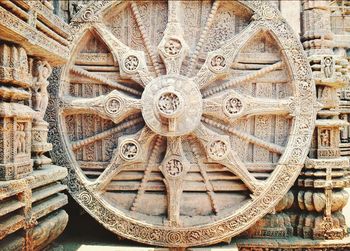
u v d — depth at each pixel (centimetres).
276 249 506
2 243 291
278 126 521
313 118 500
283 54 510
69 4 583
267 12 511
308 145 498
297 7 596
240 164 500
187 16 533
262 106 505
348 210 630
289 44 507
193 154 515
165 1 528
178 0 515
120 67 511
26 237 316
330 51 541
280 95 523
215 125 520
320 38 541
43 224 352
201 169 511
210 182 513
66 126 526
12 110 303
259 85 526
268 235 525
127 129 525
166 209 509
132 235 489
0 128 298
